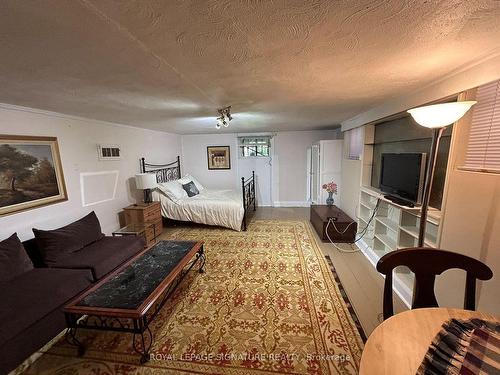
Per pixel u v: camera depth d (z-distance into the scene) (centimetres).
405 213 238
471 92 156
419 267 122
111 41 112
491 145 143
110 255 244
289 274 270
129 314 154
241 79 173
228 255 323
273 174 612
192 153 621
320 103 265
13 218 231
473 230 151
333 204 462
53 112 271
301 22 98
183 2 83
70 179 295
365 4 86
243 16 93
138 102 238
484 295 144
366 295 229
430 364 78
